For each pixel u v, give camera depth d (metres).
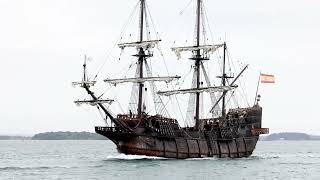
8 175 86.19
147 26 118.69
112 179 80.94
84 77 106.69
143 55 117.19
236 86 127.50
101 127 108.88
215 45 127.50
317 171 103.50
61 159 133.88
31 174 87.81
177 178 83.50
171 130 114.00
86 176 84.75
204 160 117.44
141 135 109.25
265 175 92.88
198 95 127.38
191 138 117.81
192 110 128.50
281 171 101.69
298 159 149.62
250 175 91.88
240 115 133.88
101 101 106.62
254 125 138.12
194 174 89.44
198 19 129.38
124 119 110.38
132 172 90.25
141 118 110.62
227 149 128.50
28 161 124.44
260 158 141.75
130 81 115.81
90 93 106.88
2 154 170.38
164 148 112.06
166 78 117.12
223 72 140.12
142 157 110.56
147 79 115.81
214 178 85.19
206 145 121.81
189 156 117.19
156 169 95.00
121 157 112.25
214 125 126.19
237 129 132.50
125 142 110.12
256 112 138.88
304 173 98.69
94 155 161.12
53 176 84.69
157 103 120.81
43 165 107.38
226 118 130.38
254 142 139.00
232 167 105.31
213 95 135.38
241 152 133.75
